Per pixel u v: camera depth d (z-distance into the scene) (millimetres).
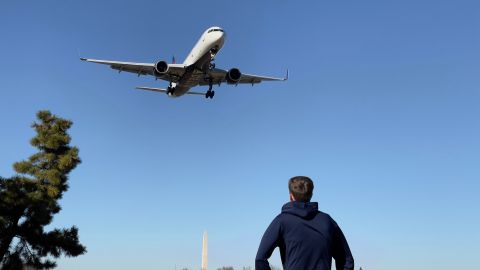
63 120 31641
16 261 27438
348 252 4906
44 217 27969
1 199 27719
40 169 30062
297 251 4637
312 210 4812
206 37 38188
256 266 4664
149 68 40938
